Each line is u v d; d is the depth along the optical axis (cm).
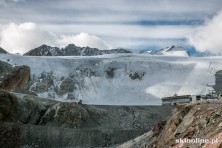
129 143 9681
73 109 15938
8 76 17425
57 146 12300
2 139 11588
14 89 17838
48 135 12500
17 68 18238
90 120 16150
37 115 15275
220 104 5909
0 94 14300
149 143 8025
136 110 17925
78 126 15438
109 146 12838
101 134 13375
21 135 12025
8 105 14238
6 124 12150
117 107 18038
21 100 15200
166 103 19188
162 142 6775
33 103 15538
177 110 7156
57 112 15550
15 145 11619
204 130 5472
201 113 5984
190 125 6003
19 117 14488
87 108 17050
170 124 6944
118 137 13512
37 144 12006
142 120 16925
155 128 8331
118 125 16125
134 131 14075
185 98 17350
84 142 12825
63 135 12744
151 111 17975
